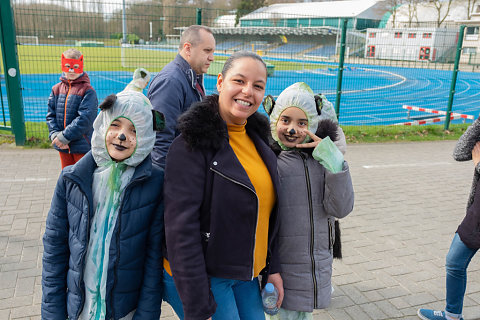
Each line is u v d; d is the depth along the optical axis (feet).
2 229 15.83
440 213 19.39
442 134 38.99
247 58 6.34
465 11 169.17
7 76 26.96
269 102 8.03
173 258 6.24
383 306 11.91
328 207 7.83
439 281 13.33
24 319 10.75
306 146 7.75
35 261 13.60
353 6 196.65
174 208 6.19
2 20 26.18
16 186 20.58
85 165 6.57
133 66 60.59
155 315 7.16
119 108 6.35
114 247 6.63
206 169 6.29
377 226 17.58
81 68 15.88
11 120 27.63
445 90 79.71
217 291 6.70
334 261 14.35
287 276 8.02
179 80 10.64
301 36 144.87
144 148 6.55
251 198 6.40
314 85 72.69
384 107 57.26
